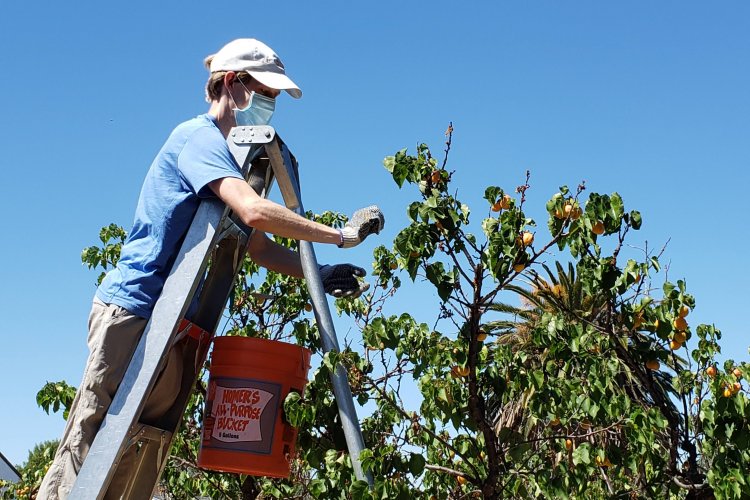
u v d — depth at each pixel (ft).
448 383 13.41
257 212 9.16
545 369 15.14
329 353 11.00
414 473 12.12
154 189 9.79
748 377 14.92
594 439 14.94
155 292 9.46
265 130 9.80
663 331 14.99
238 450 10.64
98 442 8.65
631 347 15.66
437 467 14.12
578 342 14.53
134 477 9.91
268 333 20.42
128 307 9.29
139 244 9.72
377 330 12.92
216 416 10.82
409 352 13.58
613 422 14.55
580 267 14.73
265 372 10.85
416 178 13.65
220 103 10.43
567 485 13.64
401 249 13.20
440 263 13.37
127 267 9.58
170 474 20.01
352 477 12.24
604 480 17.24
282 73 10.52
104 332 9.20
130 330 9.29
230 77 10.37
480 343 13.94
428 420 14.33
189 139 9.81
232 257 10.76
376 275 17.78
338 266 11.70
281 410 10.93
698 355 16.31
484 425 13.71
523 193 13.70
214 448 10.74
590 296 15.10
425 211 13.16
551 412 14.32
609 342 15.81
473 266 13.47
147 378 8.78
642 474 16.29
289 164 10.93
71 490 8.49
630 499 15.81
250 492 18.97
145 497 9.91
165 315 9.03
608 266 14.47
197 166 9.49
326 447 12.76
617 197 13.89
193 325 10.25
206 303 10.61
